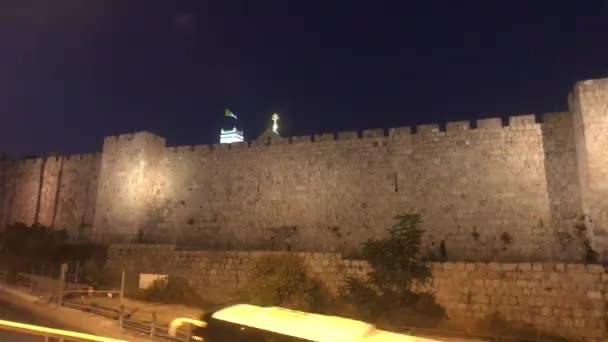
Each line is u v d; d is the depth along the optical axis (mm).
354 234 31844
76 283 30953
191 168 38250
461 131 30312
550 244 27000
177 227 37594
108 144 40938
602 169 24062
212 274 28781
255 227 35031
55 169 45406
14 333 15820
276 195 34844
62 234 40844
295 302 23438
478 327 21141
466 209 29281
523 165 28453
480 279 22266
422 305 22531
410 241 25219
